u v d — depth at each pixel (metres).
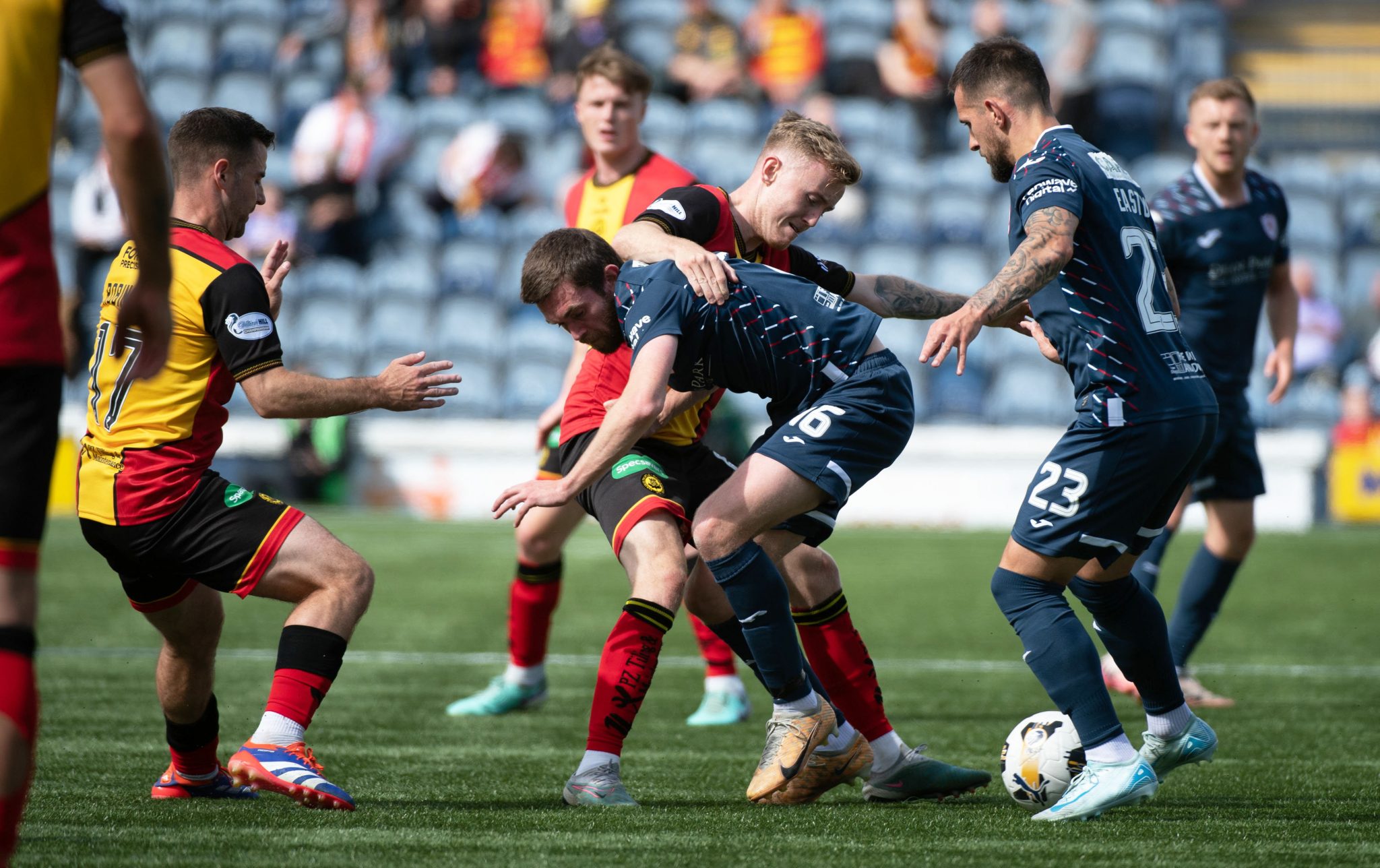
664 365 11.76
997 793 13.23
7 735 7.82
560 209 51.62
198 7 58.69
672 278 12.12
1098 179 11.80
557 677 21.67
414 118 54.34
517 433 43.06
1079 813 11.43
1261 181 19.81
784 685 12.27
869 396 12.27
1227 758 14.91
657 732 17.09
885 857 9.87
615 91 18.88
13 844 7.96
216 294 11.15
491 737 16.42
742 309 12.26
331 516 42.41
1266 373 20.78
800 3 57.91
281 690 11.15
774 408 12.79
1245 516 19.12
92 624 25.52
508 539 38.81
